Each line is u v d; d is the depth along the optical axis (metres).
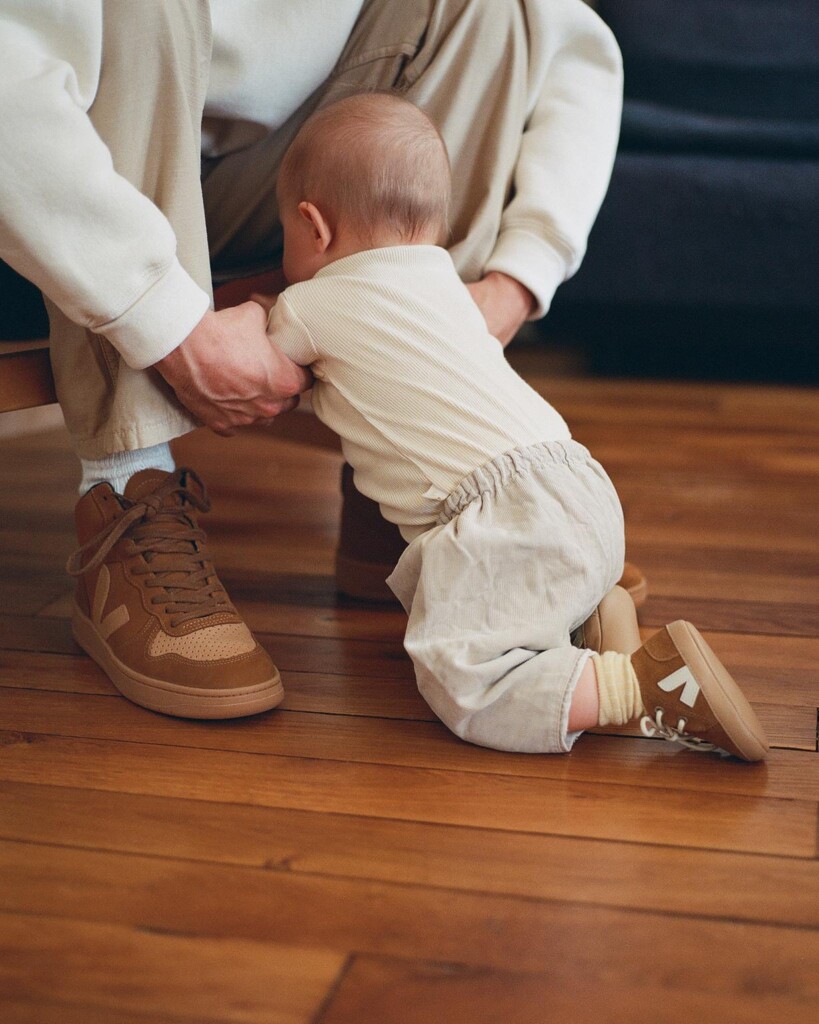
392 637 1.15
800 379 2.54
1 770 0.86
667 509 1.61
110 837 0.77
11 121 0.81
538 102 1.23
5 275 1.23
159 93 0.93
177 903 0.69
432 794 0.83
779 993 0.62
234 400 0.98
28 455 1.90
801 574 1.34
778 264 2.32
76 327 0.97
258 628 1.17
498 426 0.94
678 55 2.38
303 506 1.63
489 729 0.89
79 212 0.84
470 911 0.69
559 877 0.73
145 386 0.97
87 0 0.85
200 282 0.98
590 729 0.95
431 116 1.17
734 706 0.85
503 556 0.90
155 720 0.95
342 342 0.99
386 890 0.71
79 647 1.11
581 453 0.96
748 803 0.82
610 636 0.98
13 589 1.27
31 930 0.67
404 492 0.97
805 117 2.37
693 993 0.62
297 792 0.83
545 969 0.63
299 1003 0.61
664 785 0.85
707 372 2.62
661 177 2.31
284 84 1.08
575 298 2.41
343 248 1.03
